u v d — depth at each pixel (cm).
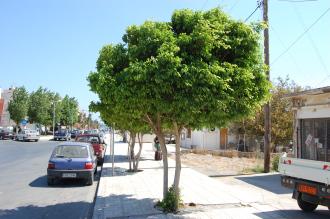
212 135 4384
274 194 1421
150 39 985
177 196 1123
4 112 9412
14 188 1588
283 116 3161
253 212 1099
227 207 1163
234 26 1032
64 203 1295
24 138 5788
